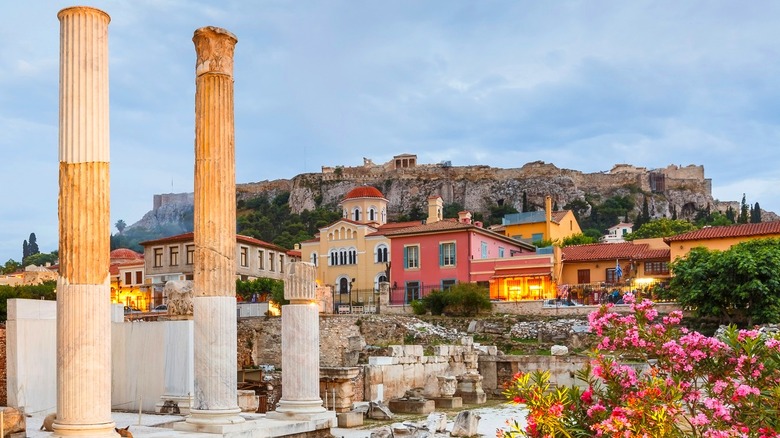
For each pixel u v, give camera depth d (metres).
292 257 105.75
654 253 73.81
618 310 56.06
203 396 18.00
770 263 49.62
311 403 21.80
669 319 13.90
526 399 12.80
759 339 13.02
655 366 14.07
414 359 40.12
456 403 38.00
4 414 15.94
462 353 43.94
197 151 18.48
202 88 18.55
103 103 14.90
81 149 14.56
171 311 25.98
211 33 18.52
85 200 14.52
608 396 13.27
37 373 26.52
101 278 14.65
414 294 76.75
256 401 27.98
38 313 26.84
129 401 26.19
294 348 22.02
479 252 76.81
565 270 77.06
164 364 25.36
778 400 11.84
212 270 18.16
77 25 14.72
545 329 53.72
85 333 14.34
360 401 36.03
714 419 12.16
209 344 18.02
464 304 60.62
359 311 68.62
